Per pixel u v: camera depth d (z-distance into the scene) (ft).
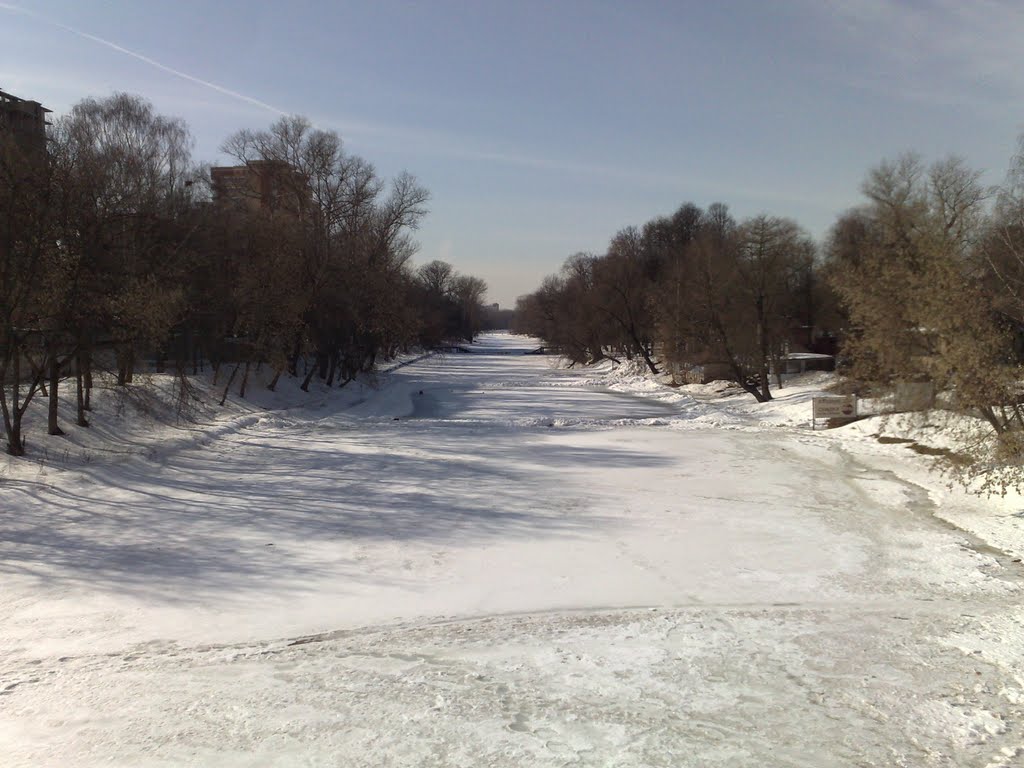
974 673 28.09
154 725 23.66
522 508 60.18
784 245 156.66
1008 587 40.60
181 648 31.58
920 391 67.31
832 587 40.81
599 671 28.40
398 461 83.51
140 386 95.25
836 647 31.07
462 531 52.75
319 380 173.68
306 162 161.99
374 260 165.68
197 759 21.43
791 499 64.03
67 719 24.18
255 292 125.80
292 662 29.66
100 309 74.64
